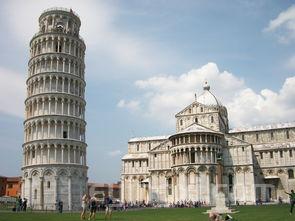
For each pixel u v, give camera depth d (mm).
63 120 92375
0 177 158250
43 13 102812
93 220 42312
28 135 94062
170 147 118500
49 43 98562
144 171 141875
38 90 94938
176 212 62594
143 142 149375
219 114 123375
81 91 100438
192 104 125938
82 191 92188
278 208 66125
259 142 131875
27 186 89938
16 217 47438
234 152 113438
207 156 106125
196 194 103375
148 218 45625
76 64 100188
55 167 88125
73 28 103875
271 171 123062
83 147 95375
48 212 68188
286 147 122438
